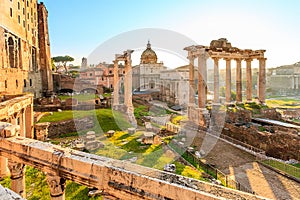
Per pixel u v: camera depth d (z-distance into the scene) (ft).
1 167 46.80
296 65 335.26
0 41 103.45
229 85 131.44
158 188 18.48
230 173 59.98
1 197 13.76
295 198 48.06
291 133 80.53
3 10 108.17
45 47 187.83
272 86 372.79
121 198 20.04
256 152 74.79
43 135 79.20
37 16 180.55
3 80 105.60
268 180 56.49
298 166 65.26
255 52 134.00
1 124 34.27
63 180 25.48
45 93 185.68
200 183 18.57
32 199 41.04
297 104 206.90
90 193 40.86
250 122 104.47
